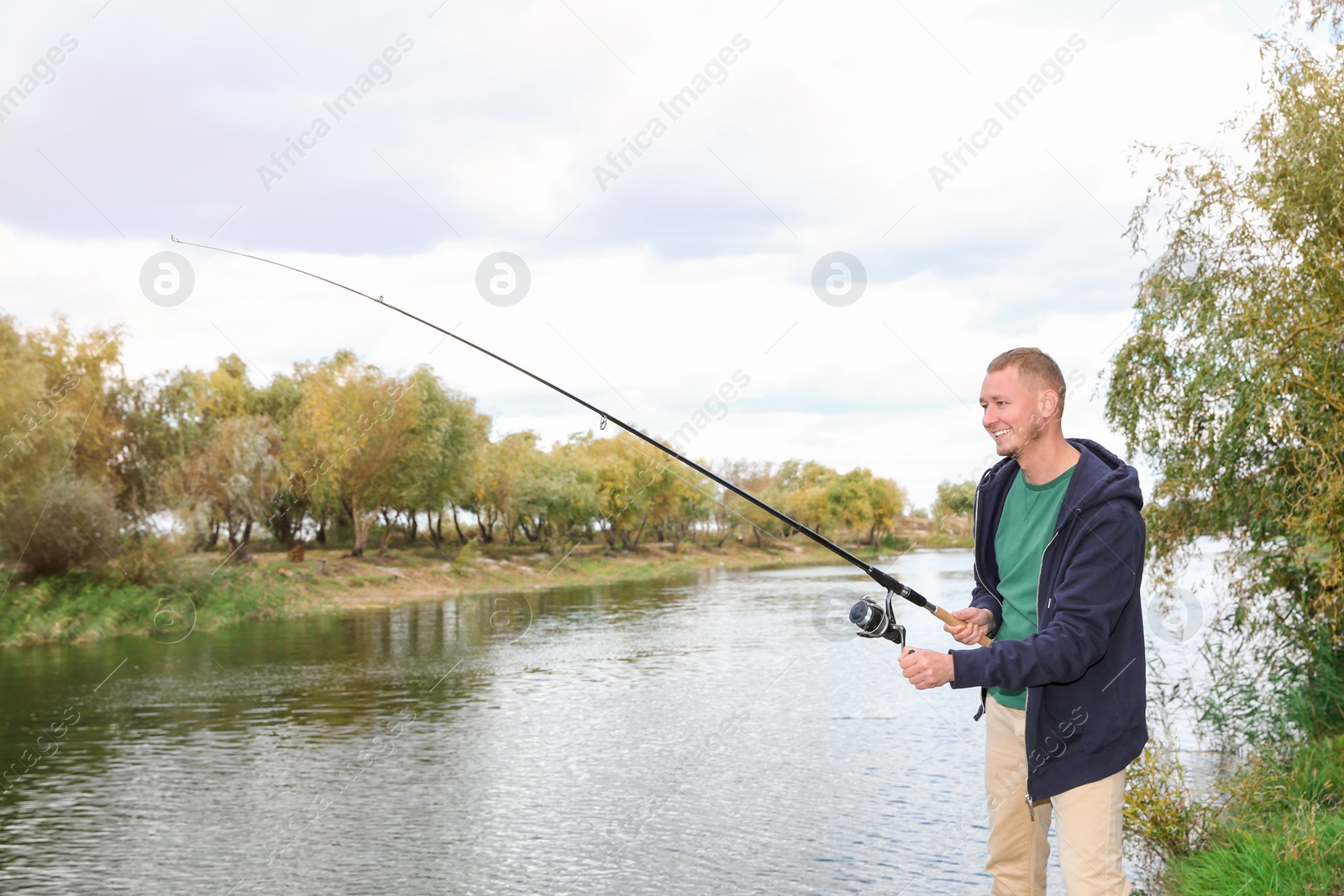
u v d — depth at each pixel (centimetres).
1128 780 616
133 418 3159
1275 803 608
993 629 293
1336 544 654
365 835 878
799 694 1583
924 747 1193
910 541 5603
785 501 5906
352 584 3706
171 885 759
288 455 3872
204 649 2289
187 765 1148
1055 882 626
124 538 2938
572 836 868
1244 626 784
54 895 737
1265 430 689
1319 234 670
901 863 783
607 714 1443
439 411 4344
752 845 836
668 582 4644
